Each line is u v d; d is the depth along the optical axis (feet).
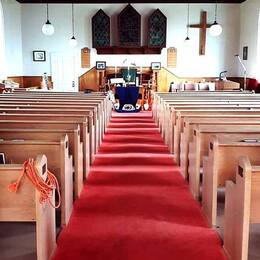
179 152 17.44
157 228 10.62
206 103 20.85
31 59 47.24
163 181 14.98
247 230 7.93
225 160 10.42
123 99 37.27
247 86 44.11
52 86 46.91
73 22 46.60
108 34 46.26
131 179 15.23
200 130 12.46
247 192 7.75
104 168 16.87
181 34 46.68
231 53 46.91
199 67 47.16
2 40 42.04
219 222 11.14
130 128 27.58
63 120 15.35
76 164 12.59
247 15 44.24
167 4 46.24
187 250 9.39
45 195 7.97
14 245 9.79
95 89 46.75
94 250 9.36
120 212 11.78
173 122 19.12
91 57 47.01
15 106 19.20
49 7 46.47
